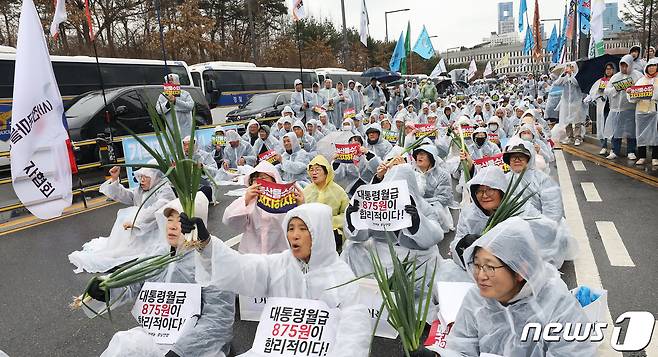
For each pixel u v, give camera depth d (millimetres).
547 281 2600
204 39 31047
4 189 11414
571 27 24766
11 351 4289
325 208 3559
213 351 3604
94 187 10727
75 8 24984
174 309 3705
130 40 31734
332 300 3434
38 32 4703
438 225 4402
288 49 38812
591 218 7176
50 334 4562
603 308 3475
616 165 11078
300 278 3529
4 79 14180
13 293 5516
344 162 7379
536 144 8758
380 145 9711
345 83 29547
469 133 10453
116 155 12531
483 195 4176
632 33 34531
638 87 10188
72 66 16344
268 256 3660
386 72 26453
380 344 4016
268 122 18562
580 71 14648
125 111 13016
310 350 3250
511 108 17953
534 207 5234
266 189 4668
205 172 3391
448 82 40938
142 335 3000
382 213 4312
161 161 3377
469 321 2738
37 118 4703
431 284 3025
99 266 6016
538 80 37562
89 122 12156
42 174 4758
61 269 6234
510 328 2568
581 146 14648
